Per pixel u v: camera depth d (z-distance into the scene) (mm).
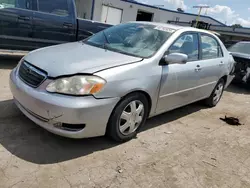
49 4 5887
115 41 3715
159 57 3326
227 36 24875
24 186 2229
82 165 2635
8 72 5469
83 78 2602
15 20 5473
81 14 22766
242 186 2738
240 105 5812
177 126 3996
